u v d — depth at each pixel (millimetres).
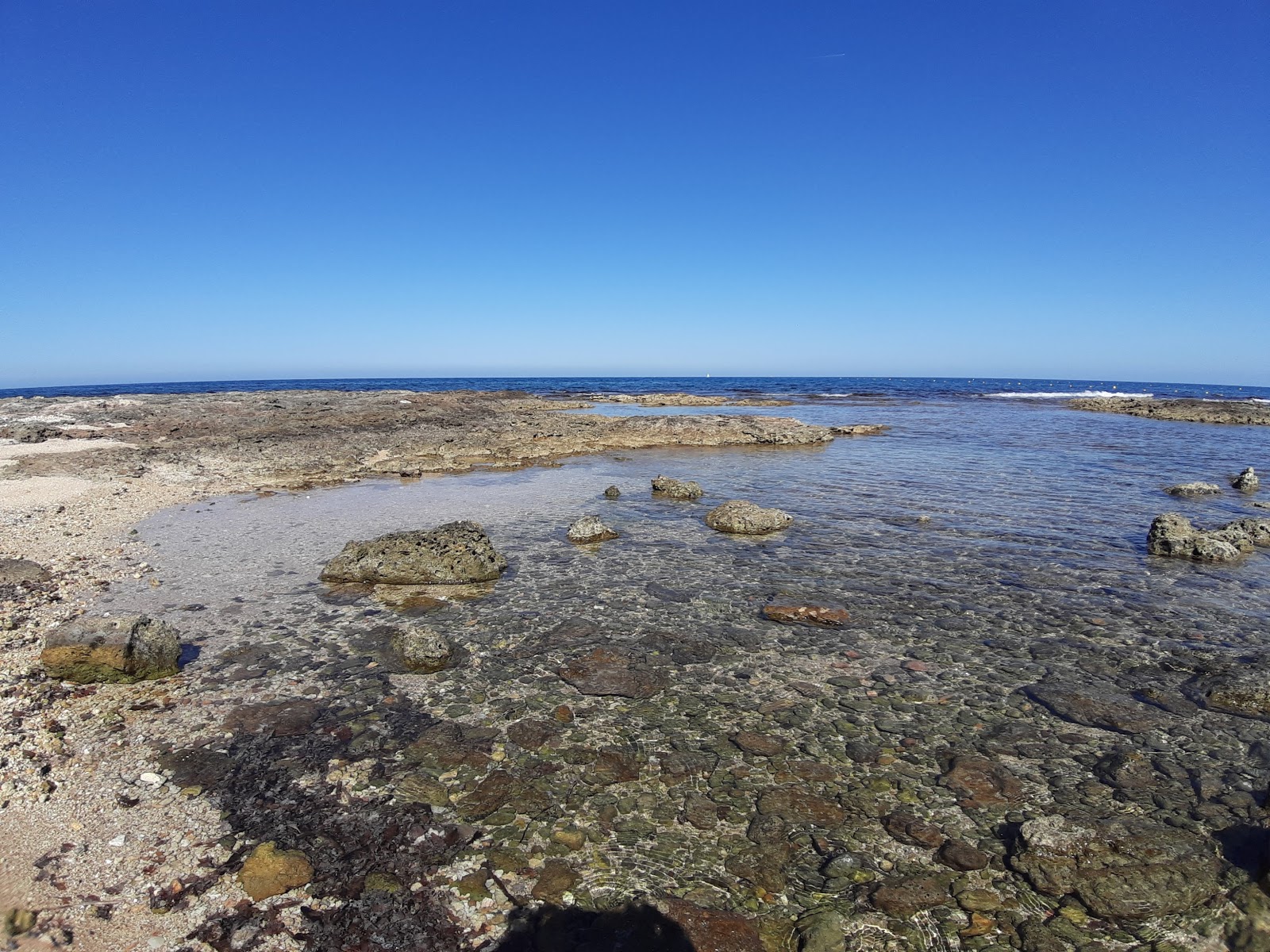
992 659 9602
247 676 8891
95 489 20844
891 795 6516
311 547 15172
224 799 6309
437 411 45781
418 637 9461
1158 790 6570
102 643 8547
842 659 9562
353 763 6910
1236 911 5016
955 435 40969
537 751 7188
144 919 4902
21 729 7395
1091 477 25078
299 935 4812
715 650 9828
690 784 6656
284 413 41375
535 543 15625
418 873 5426
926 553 14891
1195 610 11578
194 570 13477
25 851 5512
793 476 25266
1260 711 8117
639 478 24906
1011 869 5508
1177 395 115125
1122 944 4801
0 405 39312
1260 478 25281
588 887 5305
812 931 4840
